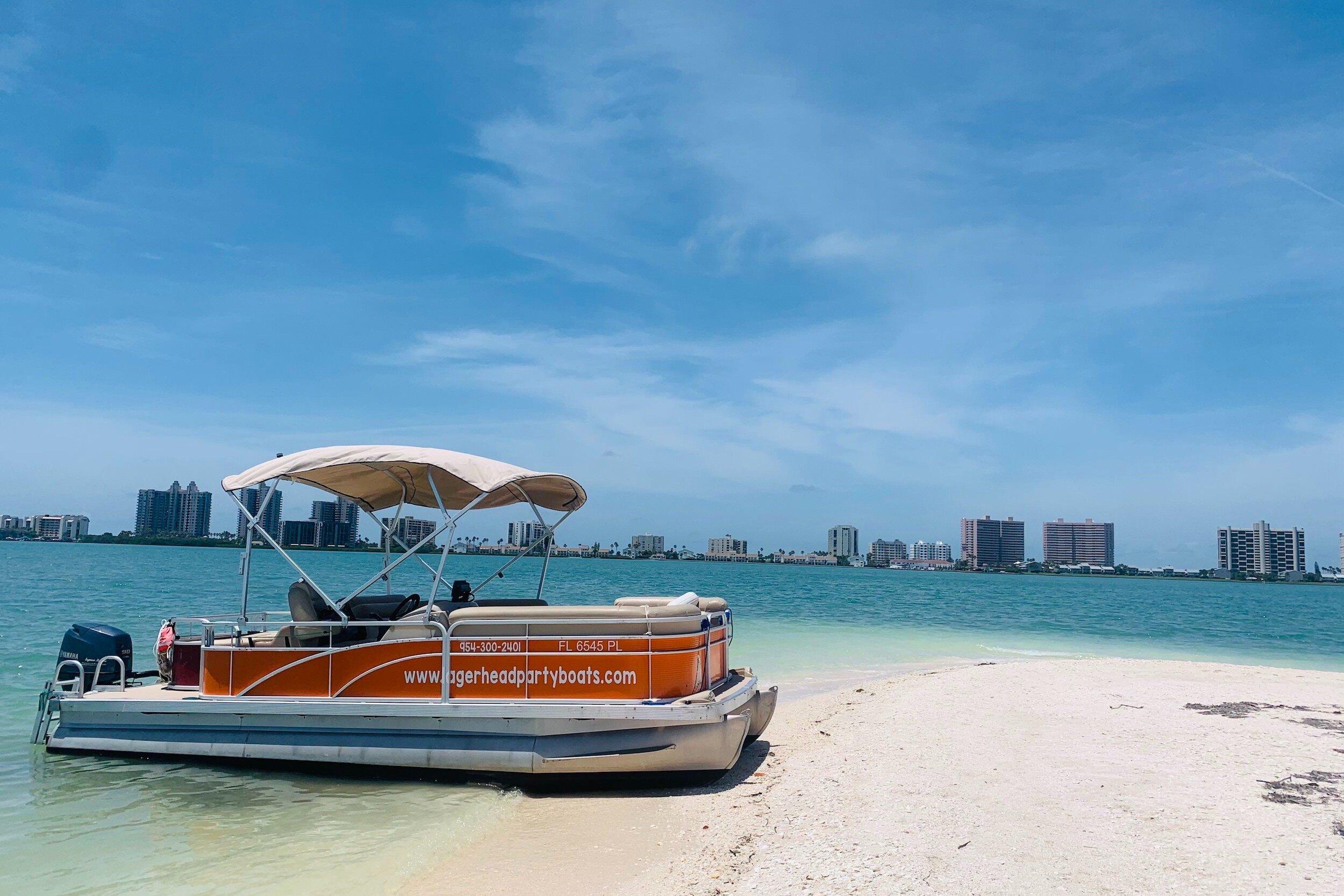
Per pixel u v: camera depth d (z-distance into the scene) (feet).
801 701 45.32
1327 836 19.24
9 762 28.07
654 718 24.62
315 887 18.78
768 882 17.88
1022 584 429.38
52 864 20.16
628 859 20.11
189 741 27.32
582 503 32.09
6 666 50.75
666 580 246.88
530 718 25.12
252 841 21.56
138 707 27.73
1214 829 19.86
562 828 22.36
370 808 24.02
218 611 88.33
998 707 38.40
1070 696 41.65
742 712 28.14
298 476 28.94
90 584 137.18
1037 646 83.87
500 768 25.04
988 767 26.84
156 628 71.77
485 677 25.70
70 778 26.48
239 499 28.53
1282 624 133.18
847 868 18.29
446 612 27.63
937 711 37.55
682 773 25.23
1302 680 50.34
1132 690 44.09
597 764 24.66
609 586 175.42
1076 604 189.26
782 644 78.07
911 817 21.63
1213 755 27.81
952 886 16.90
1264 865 17.47
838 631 93.04
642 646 25.44
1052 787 24.03
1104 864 17.81
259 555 309.22
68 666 30.60
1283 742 29.73
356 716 26.08
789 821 22.18
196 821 22.99
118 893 18.53
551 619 25.61
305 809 23.86
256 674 27.27
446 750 25.38
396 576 140.77
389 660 26.27
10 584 136.46
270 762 26.58
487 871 19.45
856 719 36.91
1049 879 17.10
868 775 26.50
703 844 21.02
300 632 27.86
